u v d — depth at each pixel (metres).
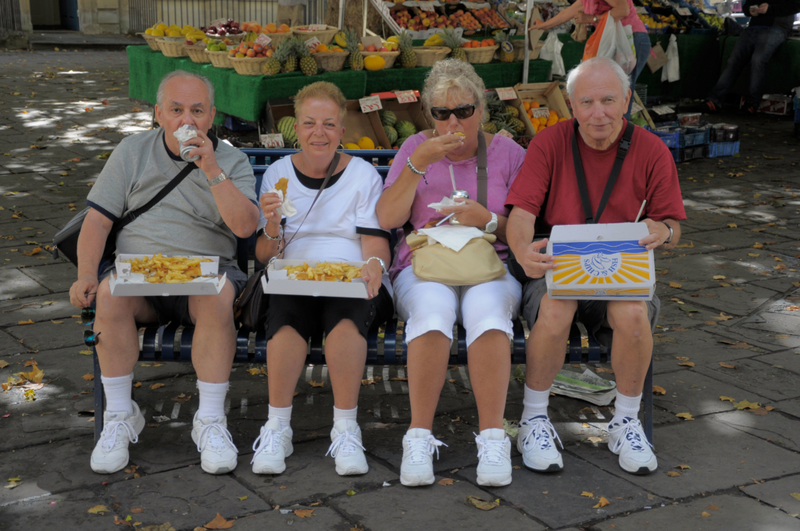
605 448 2.96
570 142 2.96
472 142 3.07
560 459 2.76
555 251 2.69
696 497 2.62
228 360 2.80
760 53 10.91
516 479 2.72
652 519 2.48
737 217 6.57
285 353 2.73
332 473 2.75
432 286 2.84
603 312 2.86
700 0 12.34
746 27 11.16
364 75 6.59
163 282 2.63
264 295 2.86
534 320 2.90
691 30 11.89
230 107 6.64
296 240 3.08
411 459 2.66
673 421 3.18
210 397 2.79
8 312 4.20
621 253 2.66
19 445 2.89
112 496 2.57
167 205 2.97
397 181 2.93
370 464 2.82
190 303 2.80
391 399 3.38
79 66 15.18
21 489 2.60
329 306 2.80
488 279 2.84
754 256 5.49
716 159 8.87
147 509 2.49
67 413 3.15
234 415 3.20
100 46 18.67
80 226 2.94
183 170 2.96
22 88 12.08
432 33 8.19
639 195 2.93
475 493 2.63
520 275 3.04
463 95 2.93
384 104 6.82
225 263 3.10
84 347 3.80
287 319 2.75
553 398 3.42
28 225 5.73
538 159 2.96
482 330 2.67
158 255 2.79
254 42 6.40
